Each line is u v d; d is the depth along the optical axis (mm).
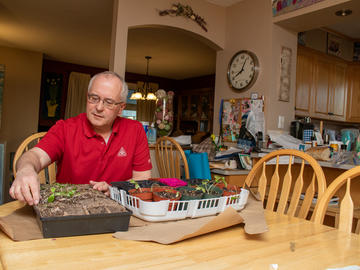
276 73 3180
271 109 3127
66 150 1362
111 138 1398
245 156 2646
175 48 5816
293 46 3365
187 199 904
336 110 4492
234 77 3479
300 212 1202
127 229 768
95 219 728
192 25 3451
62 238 703
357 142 2303
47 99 7180
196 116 8305
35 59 6582
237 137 3379
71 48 6168
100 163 1388
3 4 4059
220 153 2656
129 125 1490
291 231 882
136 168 1526
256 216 918
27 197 763
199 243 737
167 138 2588
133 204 873
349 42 4711
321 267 641
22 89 6504
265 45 3184
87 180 1398
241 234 824
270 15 3152
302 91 3867
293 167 2779
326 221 2453
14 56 6402
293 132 3170
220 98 3689
